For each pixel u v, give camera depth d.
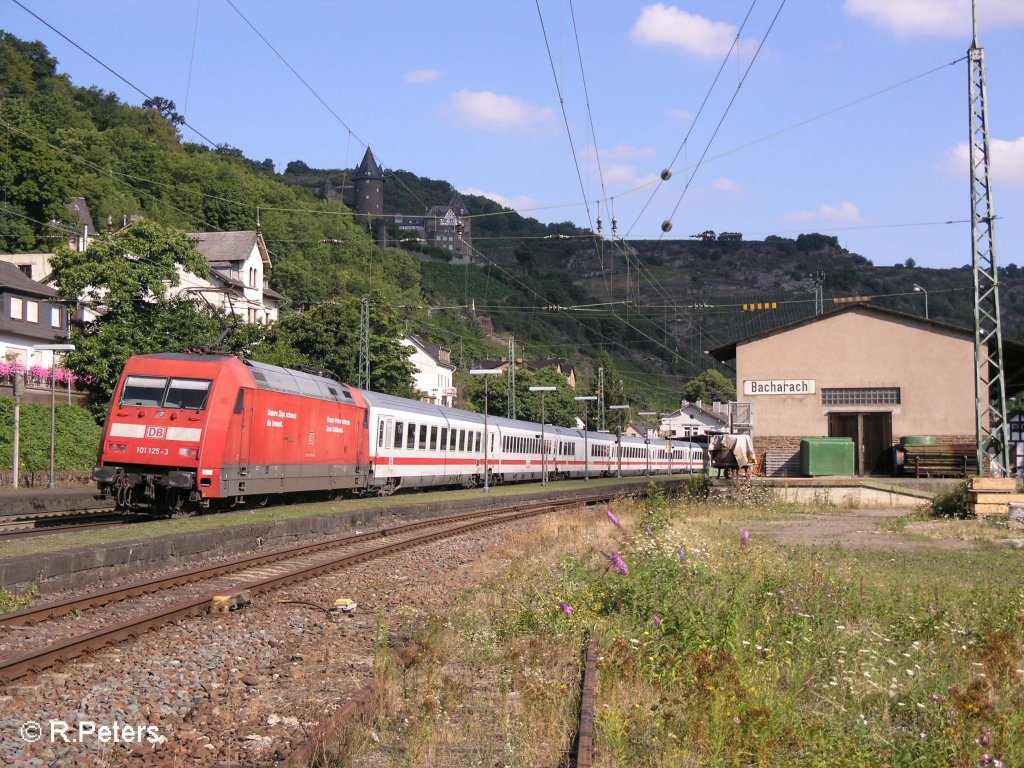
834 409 37.66
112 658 9.19
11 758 6.34
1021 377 40.00
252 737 7.07
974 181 24.55
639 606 10.70
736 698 7.29
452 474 41.41
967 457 35.50
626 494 39.31
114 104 133.75
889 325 37.41
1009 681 8.18
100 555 14.20
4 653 9.24
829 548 17.62
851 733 6.85
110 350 44.06
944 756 6.32
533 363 120.00
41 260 67.75
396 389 64.62
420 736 7.02
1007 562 15.98
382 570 16.97
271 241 101.81
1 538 17.66
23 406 38.34
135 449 21.38
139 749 6.73
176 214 100.56
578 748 6.37
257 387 23.17
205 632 10.69
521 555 18.27
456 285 137.25
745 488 31.92
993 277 24.48
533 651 9.55
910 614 10.74
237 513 22.95
